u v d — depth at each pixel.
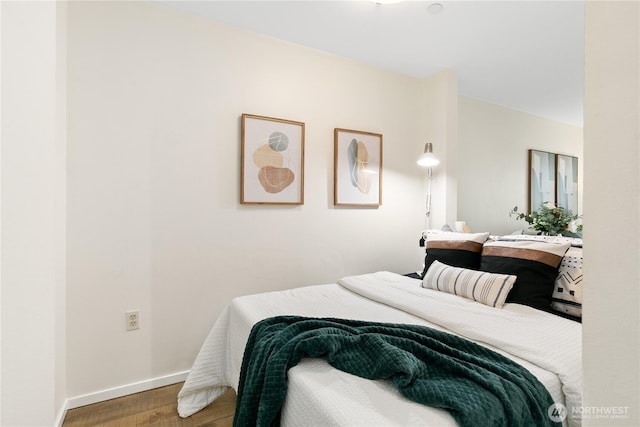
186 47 2.08
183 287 2.09
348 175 2.67
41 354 0.96
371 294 1.83
